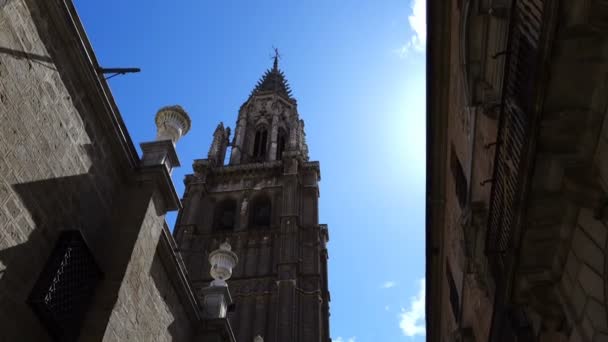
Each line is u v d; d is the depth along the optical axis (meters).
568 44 7.78
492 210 12.05
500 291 11.77
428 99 20.02
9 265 10.57
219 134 71.50
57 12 12.60
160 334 15.57
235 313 47.16
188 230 55.34
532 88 8.45
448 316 24.84
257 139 76.31
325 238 61.00
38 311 11.09
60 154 12.53
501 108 10.70
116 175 15.11
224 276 21.00
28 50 11.70
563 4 7.53
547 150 8.78
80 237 12.26
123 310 13.26
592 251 9.08
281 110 79.25
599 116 8.27
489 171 14.09
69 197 12.72
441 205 22.52
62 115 12.72
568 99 8.27
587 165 8.76
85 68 13.55
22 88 11.41
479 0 13.20
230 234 55.59
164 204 16.08
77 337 12.11
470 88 14.48
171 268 16.55
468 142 16.42
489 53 13.41
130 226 14.59
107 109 14.43
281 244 52.62
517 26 9.84
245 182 62.53
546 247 10.08
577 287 9.75
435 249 24.39
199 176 62.09
